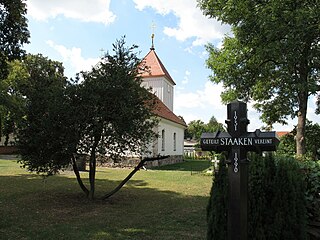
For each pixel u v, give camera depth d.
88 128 9.27
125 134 9.52
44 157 9.33
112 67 9.69
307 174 4.56
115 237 6.25
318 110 21.02
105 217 7.91
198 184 14.48
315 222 4.36
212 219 4.20
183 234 6.50
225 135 3.49
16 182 13.88
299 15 13.71
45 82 9.75
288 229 3.92
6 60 16.02
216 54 19.45
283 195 3.98
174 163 32.66
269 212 3.99
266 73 17.50
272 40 15.13
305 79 16.53
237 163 3.40
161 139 29.28
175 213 8.45
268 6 14.98
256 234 3.97
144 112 9.71
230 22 17.25
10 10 14.64
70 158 9.73
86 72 9.69
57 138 9.04
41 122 9.02
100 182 14.80
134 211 8.68
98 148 9.60
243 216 3.36
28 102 9.48
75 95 9.25
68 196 10.73
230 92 18.92
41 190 11.90
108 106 9.30
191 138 88.81
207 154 43.47
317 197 4.48
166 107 35.31
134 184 14.35
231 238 3.35
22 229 6.70
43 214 8.13
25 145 9.38
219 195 4.20
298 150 17.28
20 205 9.16
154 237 6.28
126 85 9.50
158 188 13.16
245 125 3.47
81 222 7.38
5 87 25.06
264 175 4.09
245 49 17.44
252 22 15.60
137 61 10.05
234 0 16.25
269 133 3.33
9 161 26.19
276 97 19.59
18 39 15.41
